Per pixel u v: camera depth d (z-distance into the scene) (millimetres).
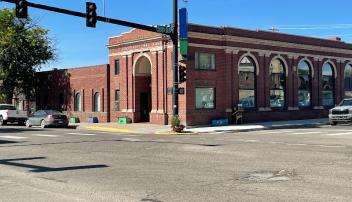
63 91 47688
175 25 29953
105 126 36250
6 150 18406
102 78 42375
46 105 50281
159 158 15109
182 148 18234
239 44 37375
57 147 19422
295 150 16844
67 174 12117
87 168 13125
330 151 16344
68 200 8875
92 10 25234
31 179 11438
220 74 36344
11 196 9367
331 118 34375
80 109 45594
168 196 9109
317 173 11500
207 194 9227
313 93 43875
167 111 35938
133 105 39031
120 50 40219
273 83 40438
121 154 16469
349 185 9922
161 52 36094
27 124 38625
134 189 9891
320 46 44531
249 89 38344
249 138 23422
